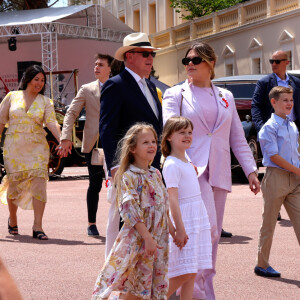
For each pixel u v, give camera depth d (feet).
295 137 21.58
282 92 21.21
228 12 114.42
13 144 29.60
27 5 131.13
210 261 15.83
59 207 40.70
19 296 4.56
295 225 21.25
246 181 55.62
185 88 18.19
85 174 71.31
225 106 18.13
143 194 14.57
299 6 94.73
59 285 19.66
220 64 117.19
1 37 119.65
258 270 21.15
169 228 15.30
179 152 15.93
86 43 119.75
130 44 17.78
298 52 94.99
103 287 14.51
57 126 29.84
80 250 25.76
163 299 14.76
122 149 14.76
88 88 29.30
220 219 18.26
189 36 128.98
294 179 21.18
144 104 17.46
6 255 24.53
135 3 158.92
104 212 38.11
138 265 14.71
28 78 29.86
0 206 41.42
